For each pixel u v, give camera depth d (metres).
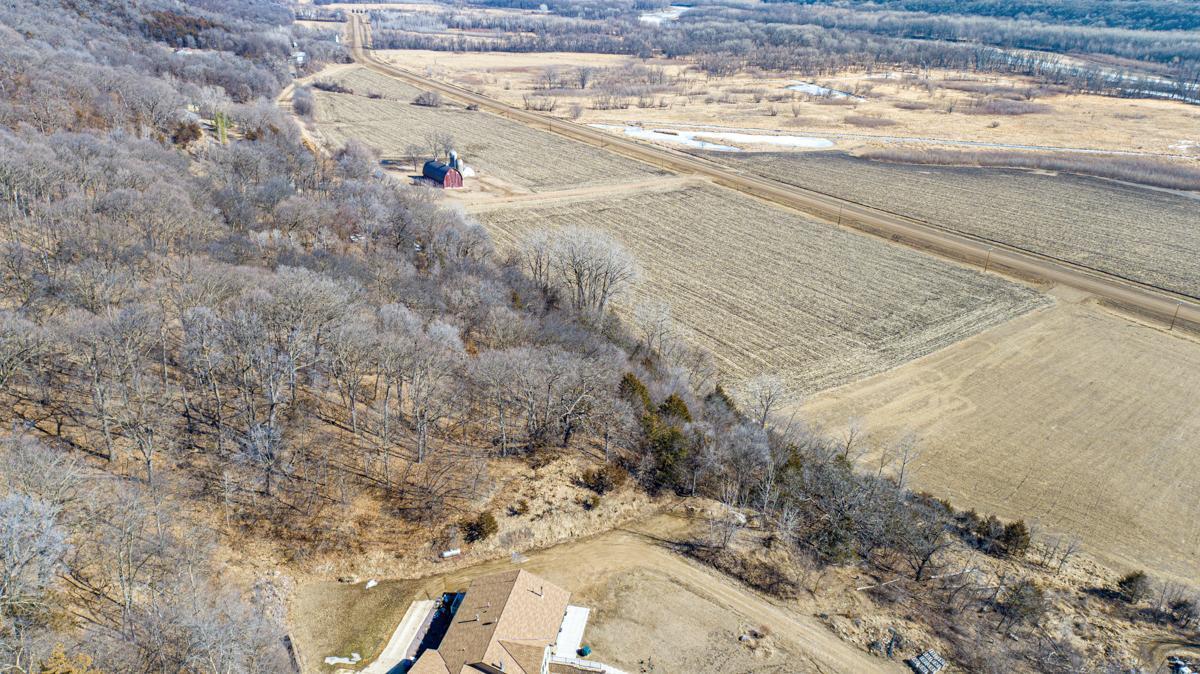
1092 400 102.81
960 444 92.06
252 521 64.94
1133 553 75.31
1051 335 121.31
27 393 67.12
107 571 55.94
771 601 65.25
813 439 87.62
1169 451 92.00
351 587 62.78
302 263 94.38
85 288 75.06
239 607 55.38
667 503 76.88
